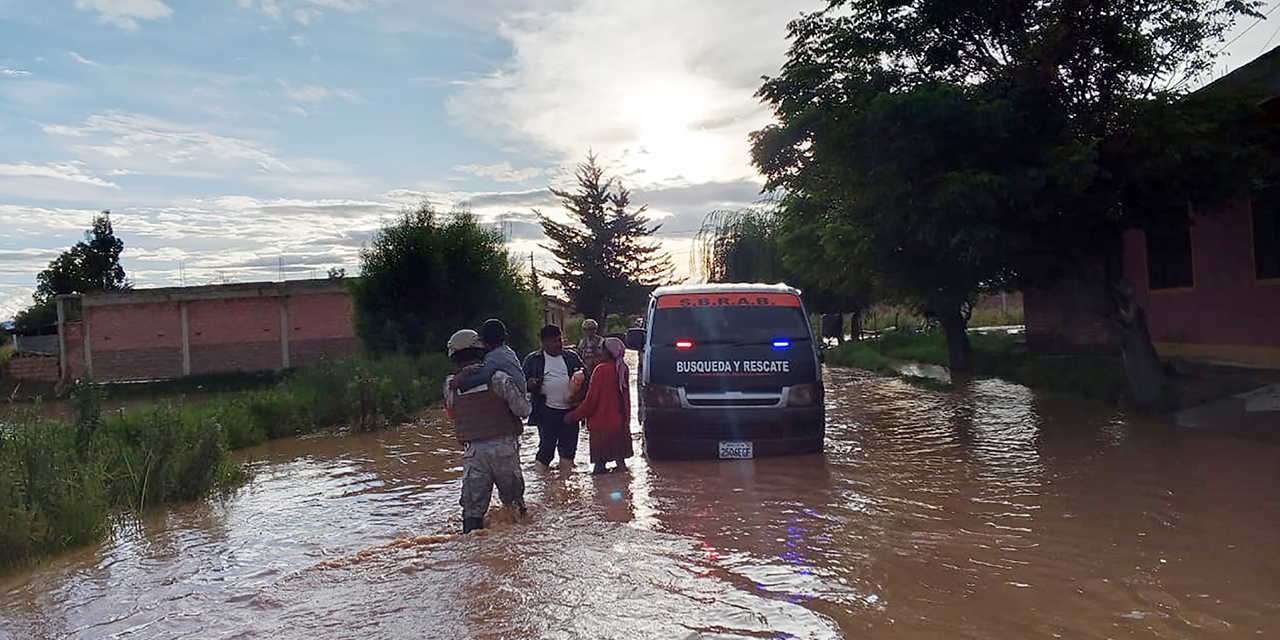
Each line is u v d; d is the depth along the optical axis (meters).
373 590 5.68
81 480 8.58
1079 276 13.52
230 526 8.17
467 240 25.94
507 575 5.84
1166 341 17.53
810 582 5.59
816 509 7.65
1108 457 9.38
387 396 15.98
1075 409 13.31
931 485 8.49
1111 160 11.43
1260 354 14.99
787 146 13.38
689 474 9.52
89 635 5.22
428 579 5.85
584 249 65.00
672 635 4.69
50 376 32.75
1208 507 7.14
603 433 9.77
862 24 12.48
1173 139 11.00
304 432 15.16
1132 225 12.40
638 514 7.70
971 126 10.87
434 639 4.75
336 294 32.91
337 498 9.29
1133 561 5.87
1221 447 9.55
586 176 65.38
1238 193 11.60
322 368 18.48
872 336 39.25
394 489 9.68
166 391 29.33
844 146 11.75
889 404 15.65
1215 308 16.12
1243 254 15.38
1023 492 8.02
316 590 5.76
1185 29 11.56
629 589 5.47
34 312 51.72
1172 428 10.98
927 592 5.36
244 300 32.66
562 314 63.53
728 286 11.48
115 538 7.88
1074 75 11.56
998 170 11.09
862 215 12.95
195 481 9.48
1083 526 6.77
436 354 22.97
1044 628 4.74
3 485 7.43
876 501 7.88
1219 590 5.26
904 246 13.70
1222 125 11.45
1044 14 11.66
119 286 54.31
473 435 7.46
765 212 35.91
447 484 9.86
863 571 5.80
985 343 27.05
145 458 9.61
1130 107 11.23
